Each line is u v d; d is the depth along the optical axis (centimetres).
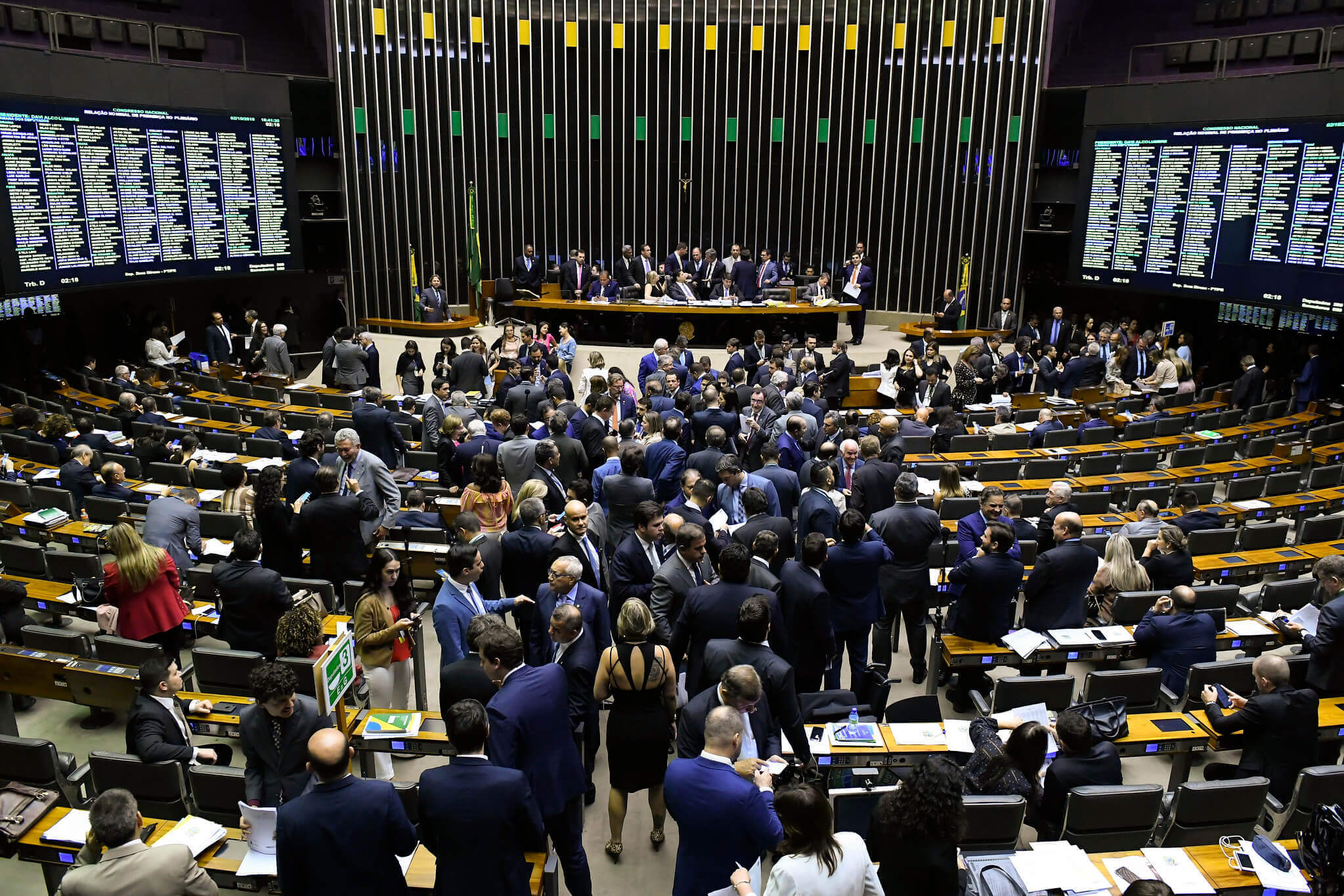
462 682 488
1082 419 1416
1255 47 1848
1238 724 565
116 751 677
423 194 2300
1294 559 873
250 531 634
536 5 2273
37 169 1432
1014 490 1055
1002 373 1608
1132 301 2127
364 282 2272
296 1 2156
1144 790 475
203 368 1716
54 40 1525
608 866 557
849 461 895
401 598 631
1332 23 1772
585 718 553
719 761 406
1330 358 1645
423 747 527
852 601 662
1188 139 1705
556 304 1967
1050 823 504
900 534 727
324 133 2195
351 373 1527
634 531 659
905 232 2380
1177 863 459
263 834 452
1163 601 687
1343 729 589
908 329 2216
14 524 877
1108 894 435
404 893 394
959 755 538
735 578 546
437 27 2234
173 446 1132
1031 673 698
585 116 2356
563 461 877
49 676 634
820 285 2027
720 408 1001
